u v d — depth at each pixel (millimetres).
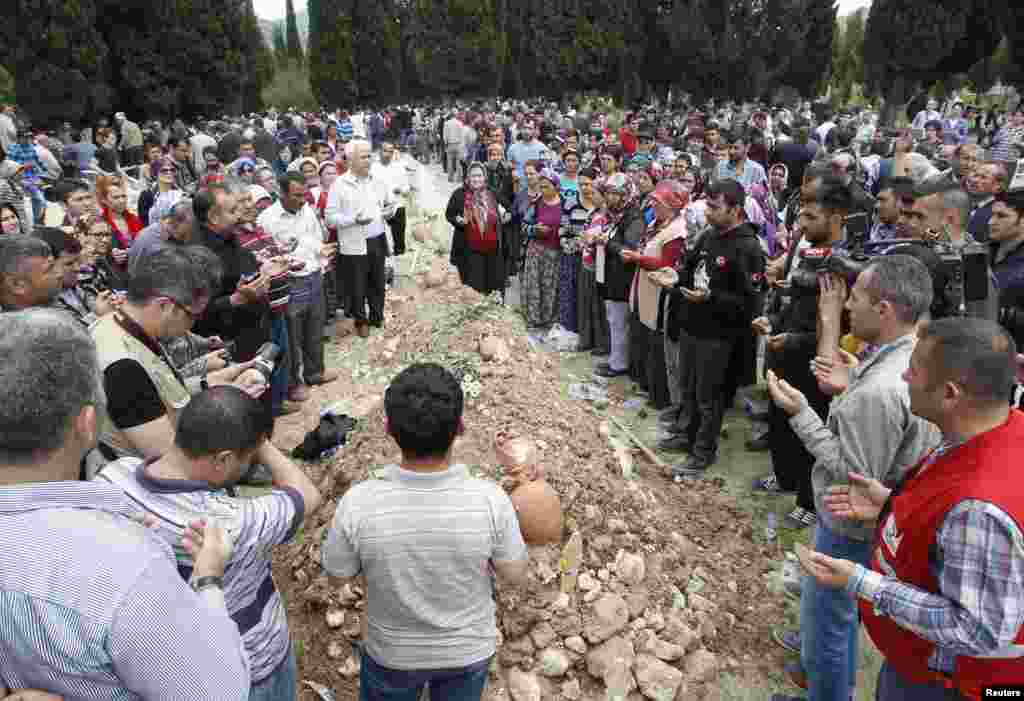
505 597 3469
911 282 2771
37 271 3488
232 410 2148
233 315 4969
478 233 8523
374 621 2332
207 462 2135
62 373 1514
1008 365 2053
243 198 5141
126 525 1505
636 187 7207
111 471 2160
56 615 1344
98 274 5332
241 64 31844
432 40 42812
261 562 2273
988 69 36875
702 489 5281
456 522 2221
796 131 12891
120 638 1364
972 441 2113
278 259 4957
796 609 4086
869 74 34719
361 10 42750
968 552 1981
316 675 3430
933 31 31625
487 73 43344
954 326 2125
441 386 2229
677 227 6129
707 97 38312
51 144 18297
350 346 7887
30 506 1420
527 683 3271
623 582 3773
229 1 30984
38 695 1379
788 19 36656
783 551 4629
